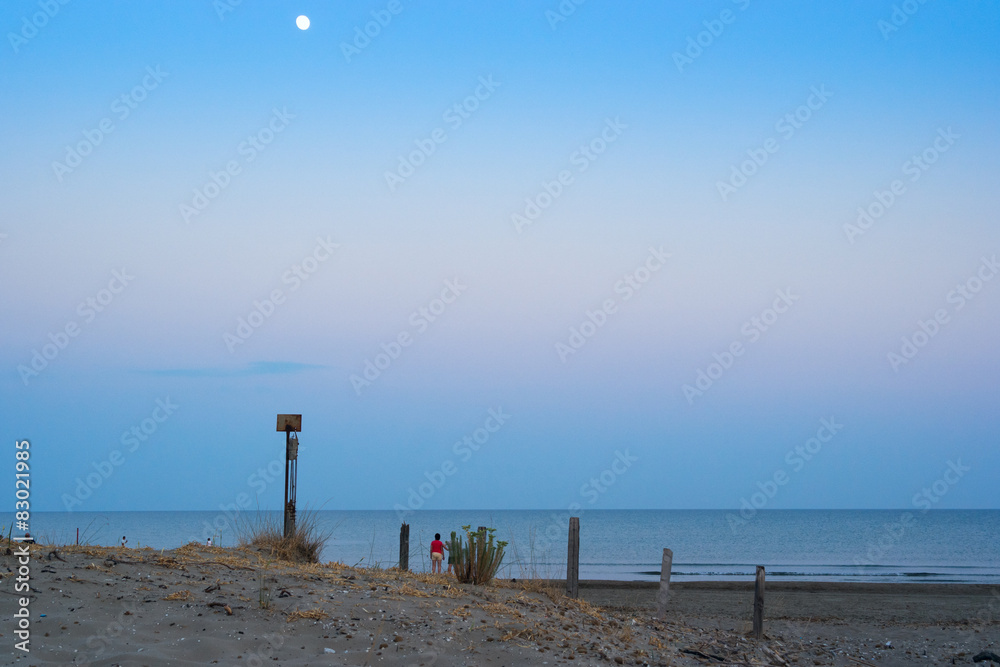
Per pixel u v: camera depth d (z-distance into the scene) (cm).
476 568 1212
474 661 770
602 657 878
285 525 1488
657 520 17825
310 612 839
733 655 1127
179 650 680
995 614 2202
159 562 1004
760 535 10350
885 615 2170
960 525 13900
